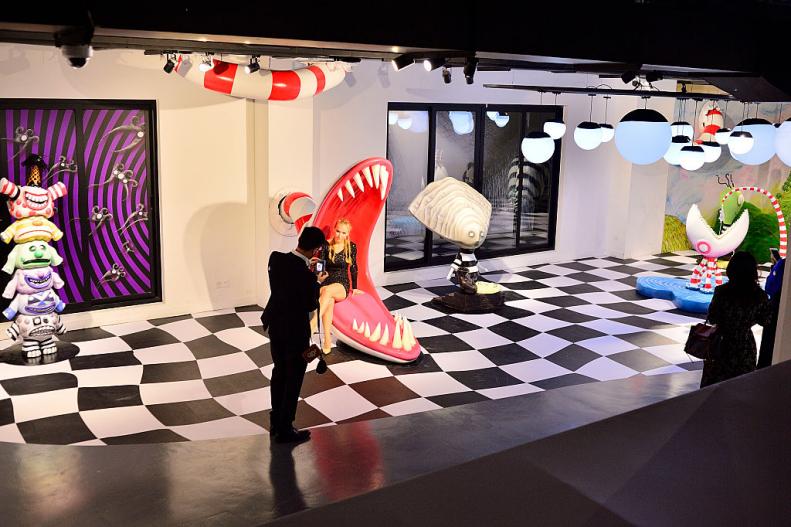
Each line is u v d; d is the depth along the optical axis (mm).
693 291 9703
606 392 5754
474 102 10453
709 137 10961
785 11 4109
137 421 5844
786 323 3830
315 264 6695
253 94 7145
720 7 3877
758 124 5660
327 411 6117
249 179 8711
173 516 3176
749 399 2232
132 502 3344
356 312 7570
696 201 12953
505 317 8898
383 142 9641
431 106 10148
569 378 7035
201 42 3871
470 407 5223
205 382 6656
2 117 7246
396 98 9664
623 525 1510
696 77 4684
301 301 4332
